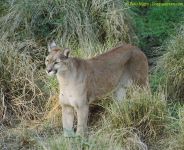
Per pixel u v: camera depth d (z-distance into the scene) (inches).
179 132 711.7
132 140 701.3
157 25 994.1
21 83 812.0
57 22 897.5
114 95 794.2
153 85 842.2
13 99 802.8
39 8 905.5
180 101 828.6
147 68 800.9
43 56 864.3
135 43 938.7
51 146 662.5
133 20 952.9
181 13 1013.2
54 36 895.1
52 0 914.1
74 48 879.7
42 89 816.9
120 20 920.9
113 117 730.8
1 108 789.2
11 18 898.7
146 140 726.5
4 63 818.8
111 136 692.1
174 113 768.3
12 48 833.5
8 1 927.0
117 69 772.0
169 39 924.0
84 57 840.3
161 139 724.0
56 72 703.1
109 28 915.4
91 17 924.6
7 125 778.8
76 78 718.5
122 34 921.5
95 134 689.6
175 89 841.5
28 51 858.1
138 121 733.3
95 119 778.8
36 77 825.5
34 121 784.3
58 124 773.3
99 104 775.1
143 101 739.4
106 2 925.8
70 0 919.0
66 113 741.3
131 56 786.2
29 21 903.1
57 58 701.3
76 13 908.0
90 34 900.0
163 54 885.8
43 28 900.0
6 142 730.2
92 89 746.2
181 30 919.0
